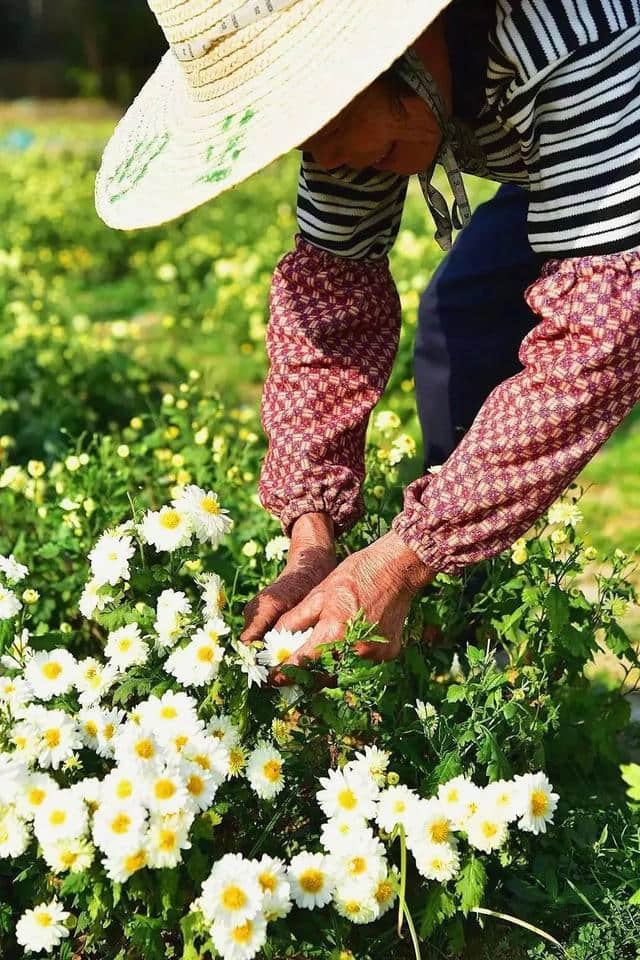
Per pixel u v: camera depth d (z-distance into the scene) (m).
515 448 1.62
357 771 1.70
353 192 1.91
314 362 1.94
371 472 2.30
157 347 5.26
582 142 1.57
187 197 1.55
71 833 1.59
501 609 2.05
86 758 1.73
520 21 1.56
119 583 1.77
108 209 1.72
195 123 1.66
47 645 1.82
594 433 1.62
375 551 1.70
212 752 1.64
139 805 1.58
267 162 1.49
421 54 1.67
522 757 1.89
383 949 1.75
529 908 1.82
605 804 2.01
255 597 1.82
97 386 3.98
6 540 2.63
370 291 1.98
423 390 2.28
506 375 2.22
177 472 2.74
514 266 2.15
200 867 1.64
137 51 22.98
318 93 1.51
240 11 1.57
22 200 8.12
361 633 1.66
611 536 3.13
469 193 7.50
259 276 5.77
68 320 5.75
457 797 1.69
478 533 1.67
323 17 1.55
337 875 1.65
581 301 1.59
